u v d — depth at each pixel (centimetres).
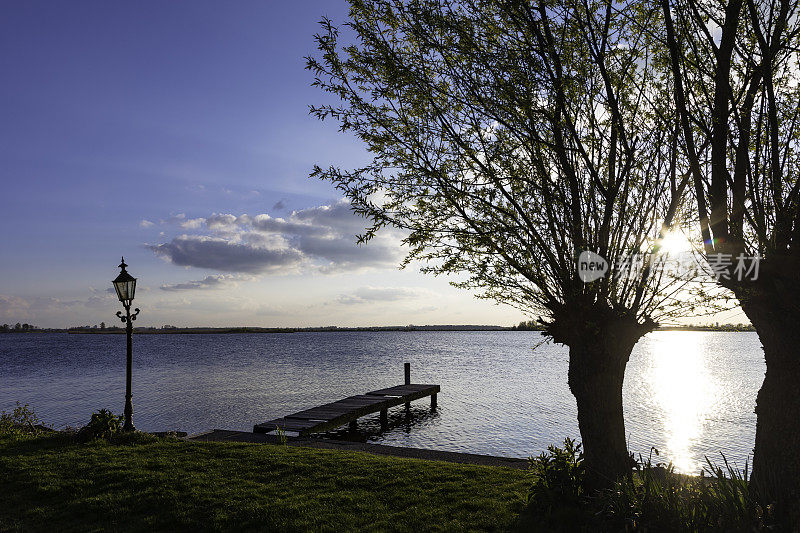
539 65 632
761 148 622
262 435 1456
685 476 796
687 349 9938
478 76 655
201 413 2525
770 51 571
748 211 592
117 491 880
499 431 2120
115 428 1294
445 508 768
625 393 3309
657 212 680
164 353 8888
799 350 610
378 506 786
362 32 652
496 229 685
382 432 2161
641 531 593
